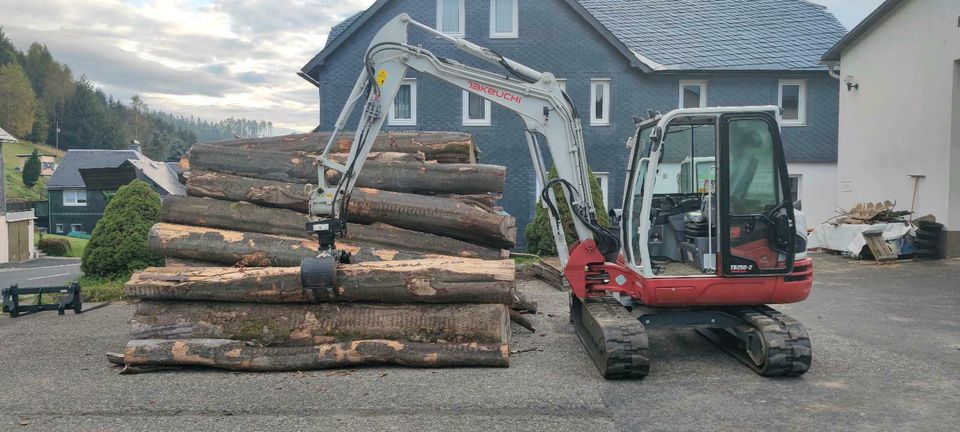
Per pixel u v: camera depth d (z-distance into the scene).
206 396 5.71
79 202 53.34
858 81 15.73
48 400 5.67
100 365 6.84
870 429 4.80
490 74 6.89
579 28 18.33
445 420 5.05
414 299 6.57
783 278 6.22
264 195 7.78
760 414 5.11
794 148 18.86
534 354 7.01
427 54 6.85
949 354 6.79
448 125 18.42
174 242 7.56
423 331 6.54
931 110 13.55
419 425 4.95
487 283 6.48
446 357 6.41
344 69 18.02
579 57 18.38
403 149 8.45
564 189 6.96
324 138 8.59
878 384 5.83
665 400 5.45
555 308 9.57
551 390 5.73
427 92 18.34
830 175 18.94
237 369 6.40
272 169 8.02
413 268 6.55
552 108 6.90
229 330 6.55
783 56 18.89
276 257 7.38
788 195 6.16
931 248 13.30
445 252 7.53
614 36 18.12
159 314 6.65
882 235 13.65
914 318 8.55
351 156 6.70
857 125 15.81
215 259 7.57
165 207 7.86
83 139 107.31
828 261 13.91
